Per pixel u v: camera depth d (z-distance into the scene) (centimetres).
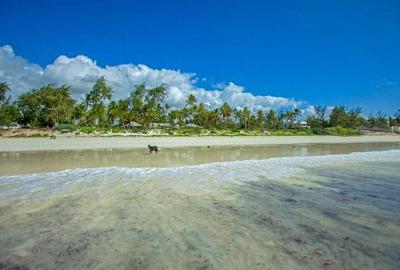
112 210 989
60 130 5900
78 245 700
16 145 3544
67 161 2286
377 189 1313
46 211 980
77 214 944
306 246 689
